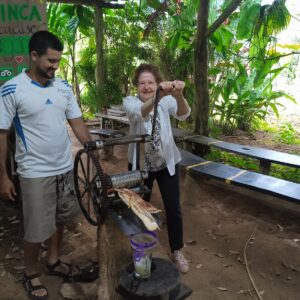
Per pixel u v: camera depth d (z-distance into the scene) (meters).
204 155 4.95
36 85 1.94
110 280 1.94
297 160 3.65
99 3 6.16
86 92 8.51
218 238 3.05
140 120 2.20
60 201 2.18
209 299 2.29
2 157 1.98
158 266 1.80
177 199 2.42
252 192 3.85
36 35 1.86
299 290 2.40
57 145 2.04
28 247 2.15
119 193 1.72
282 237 3.07
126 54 6.66
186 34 5.45
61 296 2.27
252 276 2.54
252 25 4.68
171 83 1.78
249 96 6.35
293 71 7.23
